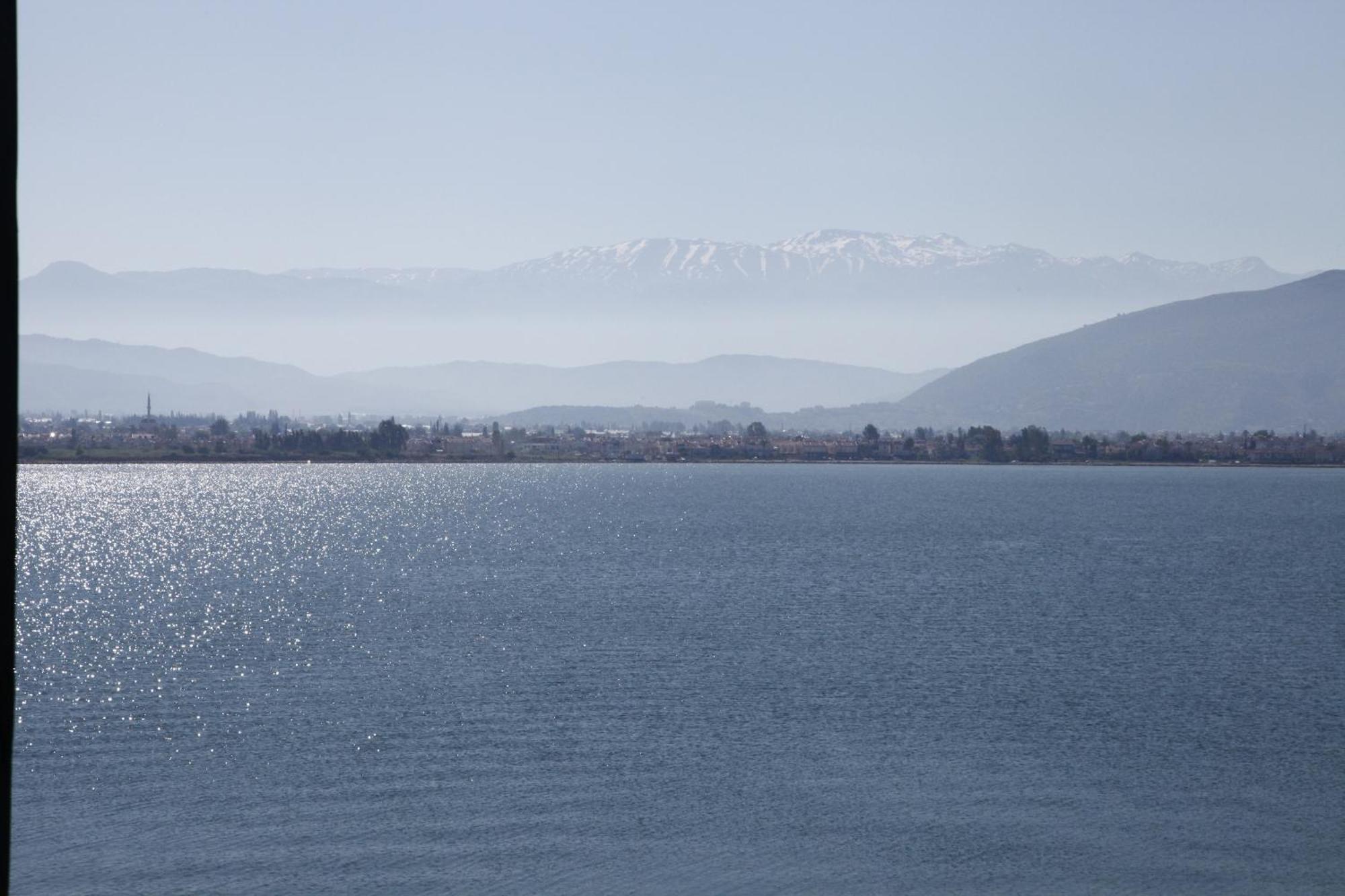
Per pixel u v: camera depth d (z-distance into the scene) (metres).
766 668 78.50
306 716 64.31
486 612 107.81
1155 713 65.81
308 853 43.50
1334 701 69.44
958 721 63.72
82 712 65.44
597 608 111.56
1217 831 46.41
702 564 157.75
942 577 142.25
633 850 43.84
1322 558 170.38
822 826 46.59
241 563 162.62
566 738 59.56
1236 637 94.31
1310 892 40.47
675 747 57.69
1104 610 111.44
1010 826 46.69
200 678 75.19
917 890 40.59
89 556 174.12
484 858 42.97
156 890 40.06
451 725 62.03
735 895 40.00
